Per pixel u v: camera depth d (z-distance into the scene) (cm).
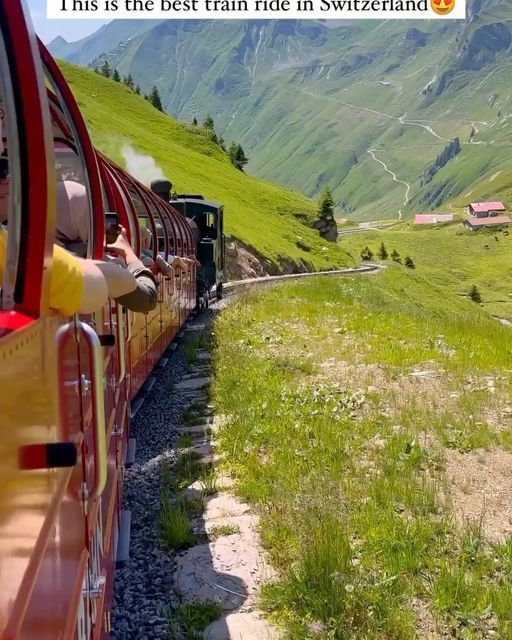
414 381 1342
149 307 466
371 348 1666
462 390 1261
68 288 275
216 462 923
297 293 3212
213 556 668
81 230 468
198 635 542
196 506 784
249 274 7050
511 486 834
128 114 13450
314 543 643
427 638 535
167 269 860
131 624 567
